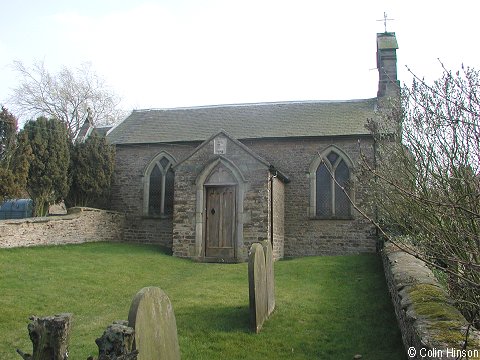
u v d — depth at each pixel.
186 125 22.00
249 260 7.87
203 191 16.75
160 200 20.56
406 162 6.73
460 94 6.89
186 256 16.41
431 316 5.09
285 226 18.73
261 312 8.02
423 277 7.56
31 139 17.23
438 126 5.72
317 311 8.91
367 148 18.33
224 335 7.45
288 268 13.65
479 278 4.70
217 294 10.21
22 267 11.98
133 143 21.06
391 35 22.23
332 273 12.71
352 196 18.12
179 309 8.94
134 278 12.28
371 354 6.73
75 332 7.78
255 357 6.64
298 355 6.73
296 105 22.25
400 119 8.12
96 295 10.34
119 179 21.11
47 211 17.72
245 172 16.38
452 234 5.02
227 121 21.64
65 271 12.08
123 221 20.53
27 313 8.66
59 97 35.47
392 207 8.45
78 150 19.69
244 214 16.16
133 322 4.30
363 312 8.75
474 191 4.64
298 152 19.16
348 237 18.05
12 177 14.56
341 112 20.61
